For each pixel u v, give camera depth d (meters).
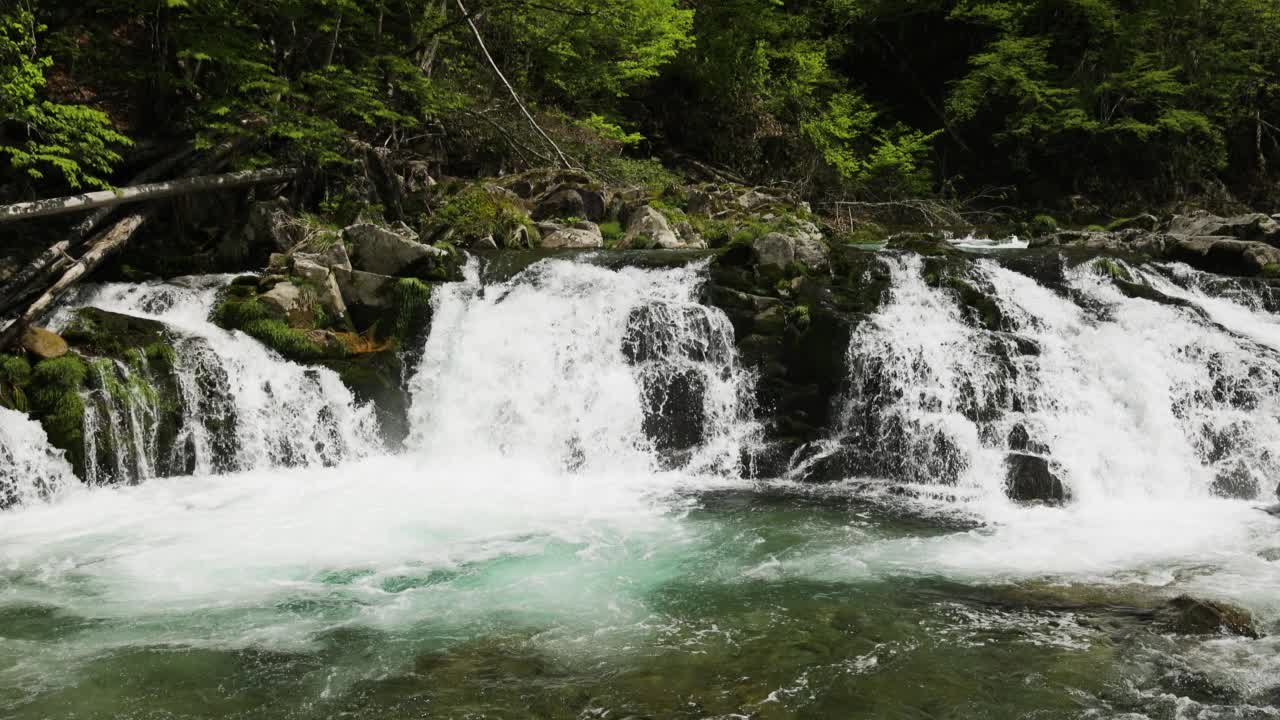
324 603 6.73
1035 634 6.13
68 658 5.77
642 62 23.06
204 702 5.20
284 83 14.28
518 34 21.38
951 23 32.94
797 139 29.19
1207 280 12.78
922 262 12.38
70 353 10.02
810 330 11.41
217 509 9.12
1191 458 10.27
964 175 32.84
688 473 10.93
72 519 8.74
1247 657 5.73
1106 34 30.77
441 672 5.59
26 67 10.80
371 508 9.25
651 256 12.77
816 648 5.92
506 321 12.12
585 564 7.62
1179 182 31.64
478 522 8.82
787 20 29.41
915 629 6.23
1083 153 31.84
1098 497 9.80
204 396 10.61
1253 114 31.94
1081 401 10.60
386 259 12.77
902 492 10.13
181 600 6.78
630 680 5.46
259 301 11.79
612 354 11.65
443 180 19.05
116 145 14.00
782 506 9.52
